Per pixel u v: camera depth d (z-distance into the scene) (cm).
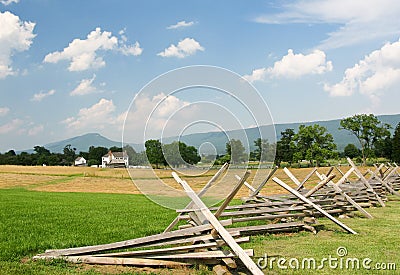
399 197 1582
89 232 902
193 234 647
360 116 6025
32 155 8750
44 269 589
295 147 5562
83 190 3061
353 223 1002
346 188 1370
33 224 1029
